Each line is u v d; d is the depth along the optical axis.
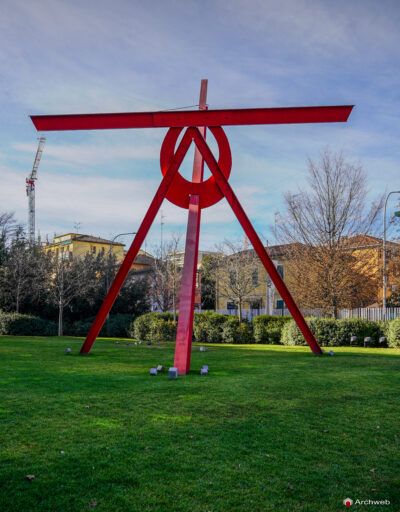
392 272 30.02
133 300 39.53
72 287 33.69
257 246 13.87
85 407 7.16
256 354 16.59
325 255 28.33
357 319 22.05
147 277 41.88
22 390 8.40
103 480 4.47
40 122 12.66
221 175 13.10
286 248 33.47
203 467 4.83
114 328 32.19
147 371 11.32
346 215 29.08
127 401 7.62
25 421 6.33
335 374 10.88
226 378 10.18
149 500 4.10
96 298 37.06
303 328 15.68
